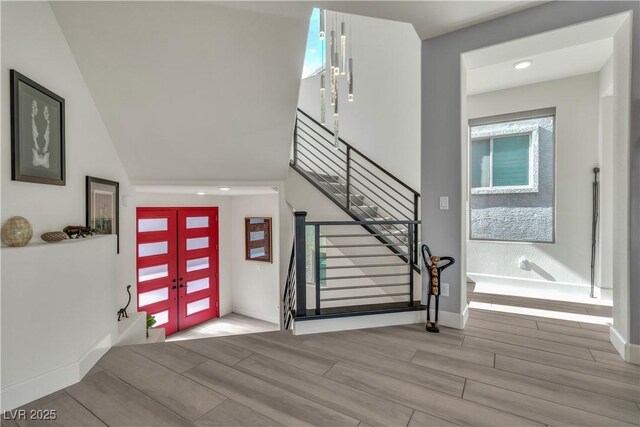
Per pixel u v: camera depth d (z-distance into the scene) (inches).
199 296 253.1
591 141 141.0
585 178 142.7
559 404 66.0
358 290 171.0
